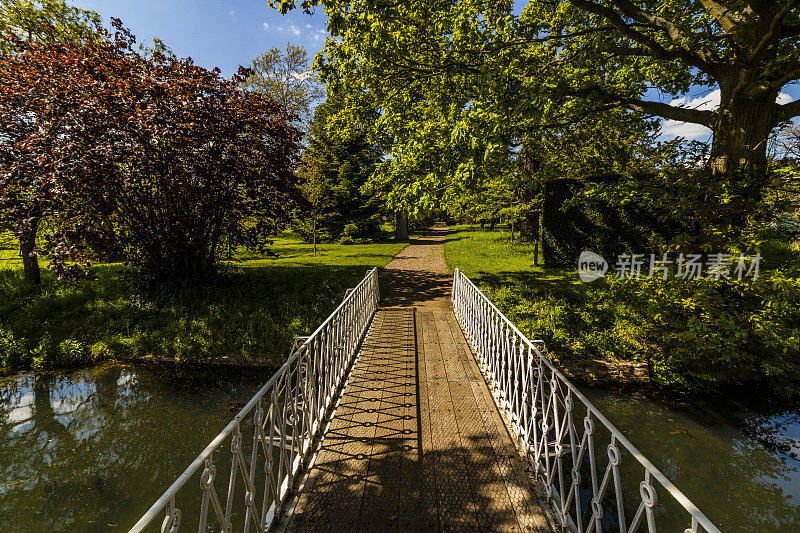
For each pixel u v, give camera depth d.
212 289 9.65
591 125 8.86
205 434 4.66
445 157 6.82
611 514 3.37
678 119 6.88
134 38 9.00
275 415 2.61
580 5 6.25
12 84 8.04
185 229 9.09
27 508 3.44
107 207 7.76
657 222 11.90
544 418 2.83
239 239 10.67
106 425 4.86
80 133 7.43
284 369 2.68
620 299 7.45
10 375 6.33
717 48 7.01
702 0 5.66
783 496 3.76
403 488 2.73
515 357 3.66
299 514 2.47
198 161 8.47
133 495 3.61
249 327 7.45
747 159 5.59
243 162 9.37
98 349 6.88
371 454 3.14
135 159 7.94
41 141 7.46
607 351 6.55
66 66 8.00
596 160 9.83
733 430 4.90
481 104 6.44
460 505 2.57
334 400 4.20
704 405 5.52
